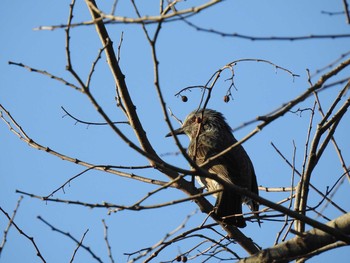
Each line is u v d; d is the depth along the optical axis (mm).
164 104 8141
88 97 8234
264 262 9469
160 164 8539
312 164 10539
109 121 8289
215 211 12000
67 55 8359
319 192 10812
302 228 10594
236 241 11750
